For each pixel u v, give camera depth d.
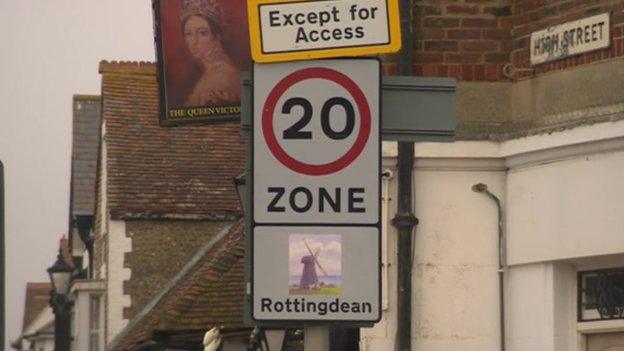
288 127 26.56
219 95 54.62
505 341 42.97
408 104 27.53
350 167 26.50
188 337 73.75
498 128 43.72
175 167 99.94
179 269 97.38
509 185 43.38
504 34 44.16
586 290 42.53
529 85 43.53
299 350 63.78
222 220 97.94
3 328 28.31
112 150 99.94
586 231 41.31
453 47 43.97
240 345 73.38
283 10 26.69
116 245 97.38
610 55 41.72
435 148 43.06
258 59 26.61
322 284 26.19
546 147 42.09
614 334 41.97
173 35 54.66
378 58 26.73
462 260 43.06
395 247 42.81
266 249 26.23
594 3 42.16
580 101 42.19
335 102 26.62
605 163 41.03
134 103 102.50
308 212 26.34
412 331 42.72
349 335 42.91
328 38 26.70
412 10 44.00
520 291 42.91
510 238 43.22
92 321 103.81
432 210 43.06
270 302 26.11
